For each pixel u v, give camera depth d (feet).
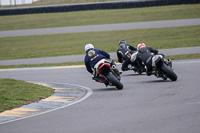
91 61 113.19
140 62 152.87
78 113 79.46
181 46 279.08
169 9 463.01
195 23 379.35
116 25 412.16
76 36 376.68
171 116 69.05
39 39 380.99
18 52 323.78
